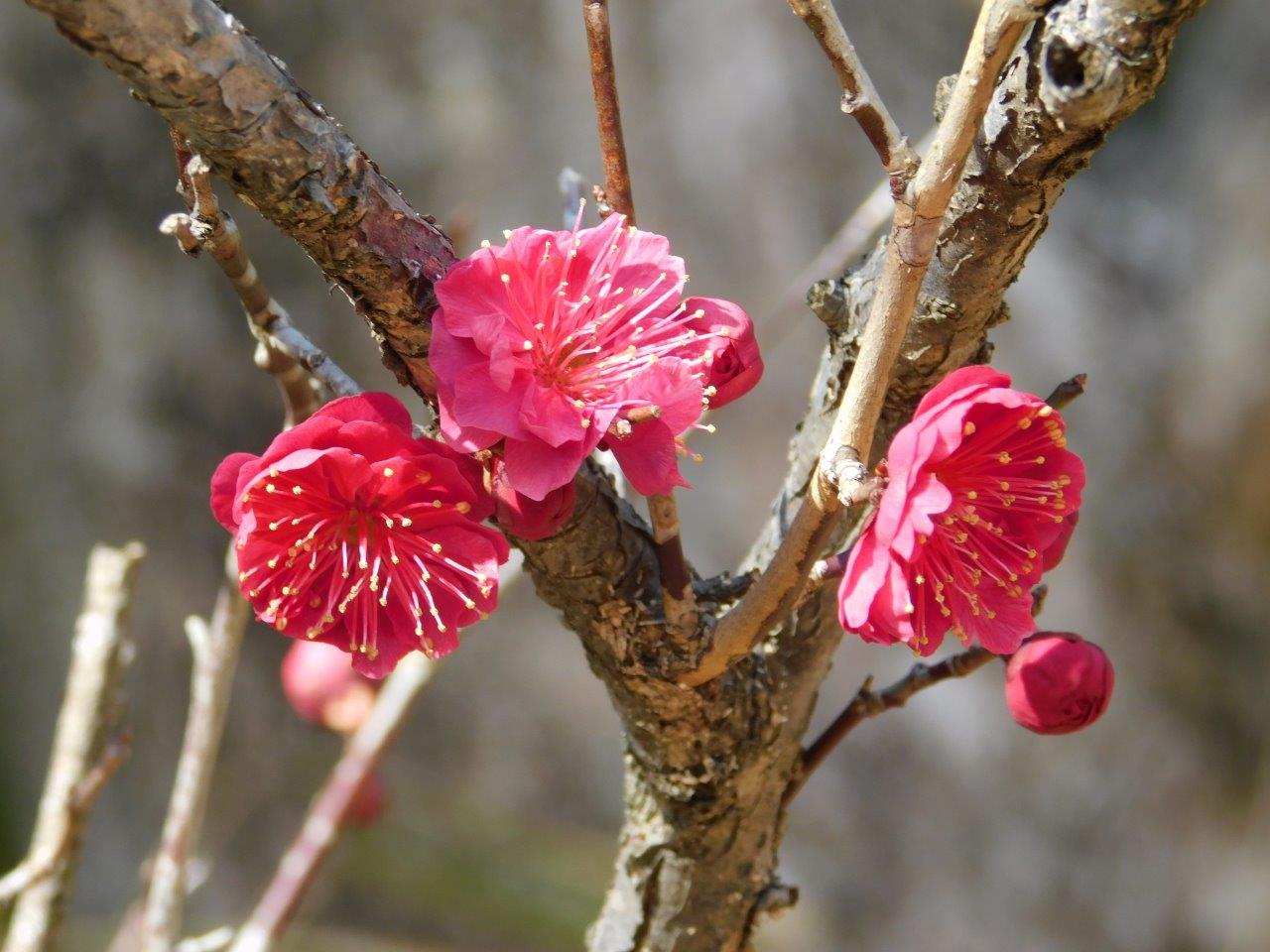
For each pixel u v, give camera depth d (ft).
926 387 1.54
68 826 1.67
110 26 1.41
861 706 1.59
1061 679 1.52
